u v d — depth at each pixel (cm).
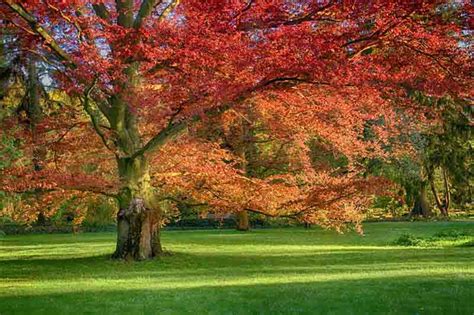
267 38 1223
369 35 1230
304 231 3225
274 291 1009
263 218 3644
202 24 1279
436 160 3594
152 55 1306
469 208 4534
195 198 1892
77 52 1352
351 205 1816
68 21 1377
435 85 1200
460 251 1816
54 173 1500
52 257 1909
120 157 1652
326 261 1620
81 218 2130
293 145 2316
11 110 2167
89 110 1497
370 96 1315
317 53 1181
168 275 1352
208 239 2702
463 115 3219
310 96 1616
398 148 3041
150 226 1694
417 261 1530
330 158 2709
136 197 1684
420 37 1158
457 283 1049
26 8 1388
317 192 1747
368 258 1672
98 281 1250
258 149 2842
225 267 1507
